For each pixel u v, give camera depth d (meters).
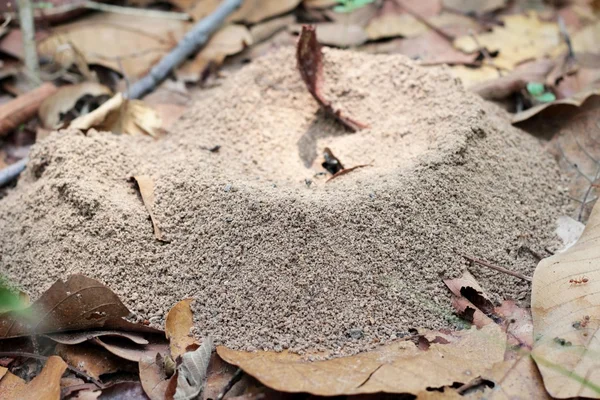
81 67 0.83
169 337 0.58
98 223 0.63
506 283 0.62
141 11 0.90
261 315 0.59
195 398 0.56
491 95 0.78
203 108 0.76
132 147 0.71
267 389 0.56
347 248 0.61
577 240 0.62
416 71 0.74
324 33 0.88
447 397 0.54
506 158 0.68
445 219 0.63
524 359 0.57
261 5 0.91
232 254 0.61
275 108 0.75
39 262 0.63
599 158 0.70
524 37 0.87
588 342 0.56
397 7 0.91
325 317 0.59
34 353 0.60
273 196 0.62
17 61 0.88
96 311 0.58
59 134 0.69
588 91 0.74
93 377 0.58
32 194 0.66
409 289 0.60
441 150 0.65
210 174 0.65
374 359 0.56
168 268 0.62
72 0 0.90
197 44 0.86
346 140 0.71
